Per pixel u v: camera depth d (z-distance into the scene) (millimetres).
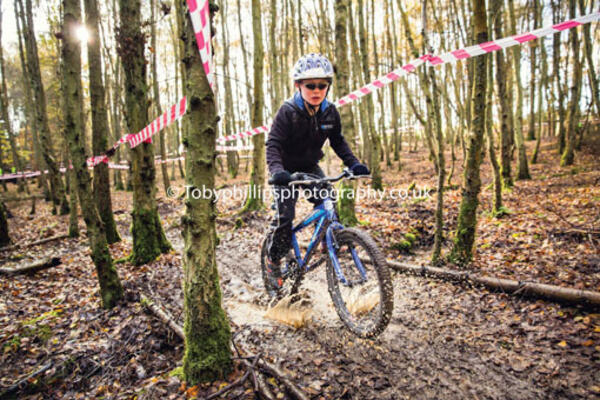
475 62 3682
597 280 3098
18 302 4023
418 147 28391
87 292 4223
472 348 2475
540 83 17172
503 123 8930
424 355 2455
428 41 3652
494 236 4930
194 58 2182
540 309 2822
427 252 4793
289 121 2693
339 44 6207
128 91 5223
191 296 2330
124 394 2367
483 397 2039
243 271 4727
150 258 5266
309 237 5301
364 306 2615
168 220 9141
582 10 9609
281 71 17625
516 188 8773
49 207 12969
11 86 22234
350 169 2473
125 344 2969
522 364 2248
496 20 6875
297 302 3127
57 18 9289
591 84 9828
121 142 5539
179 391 2260
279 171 2422
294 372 2363
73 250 6699
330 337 2775
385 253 4758
